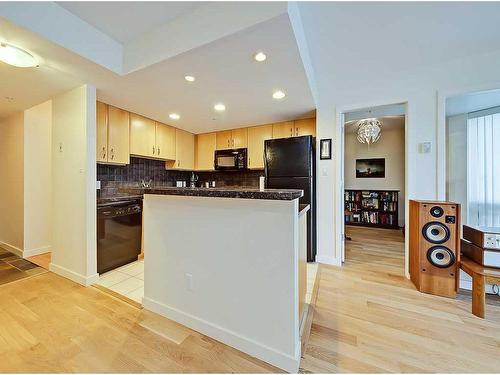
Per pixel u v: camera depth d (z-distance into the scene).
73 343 1.46
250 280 1.39
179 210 1.66
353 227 5.49
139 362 1.32
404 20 1.68
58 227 2.52
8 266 2.75
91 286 2.25
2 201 3.46
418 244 2.19
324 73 2.53
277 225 1.30
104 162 2.78
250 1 1.39
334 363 1.32
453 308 1.89
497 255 1.84
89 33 1.73
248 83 2.21
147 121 3.35
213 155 4.16
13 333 1.55
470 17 1.65
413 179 2.44
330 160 2.88
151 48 1.81
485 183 3.01
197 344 1.47
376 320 1.73
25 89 2.32
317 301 2.01
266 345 1.35
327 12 1.59
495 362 1.32
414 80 2.43
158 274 1.79
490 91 2.18
